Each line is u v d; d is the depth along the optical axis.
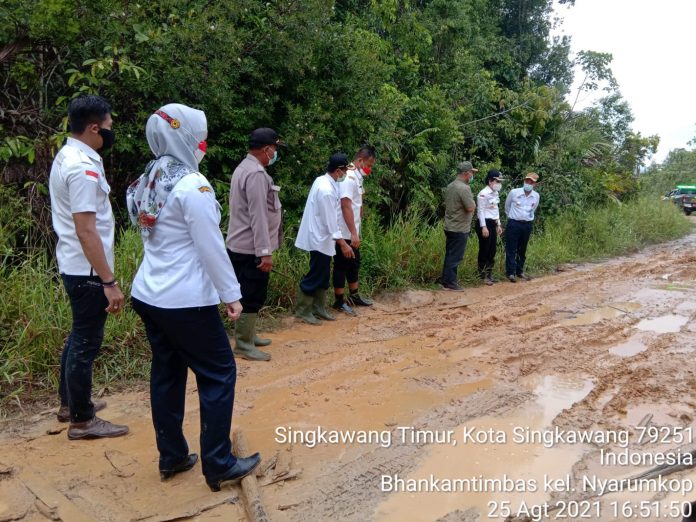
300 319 5.77
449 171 9.88
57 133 4.96
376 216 7.95
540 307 6.70
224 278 2.56
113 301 2.99
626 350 5.07
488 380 4.32
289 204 6.93
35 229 5.01
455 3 11.38
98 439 3.28
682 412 3.77
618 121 16.59
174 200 2.53
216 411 2.69
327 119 7.13
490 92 11.59
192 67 5.69
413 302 6.82
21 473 2.90
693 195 26.17
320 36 6.70
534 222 11.30
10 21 4.94
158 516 2.57
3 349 3.93
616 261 10.62
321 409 3.76
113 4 5.26
